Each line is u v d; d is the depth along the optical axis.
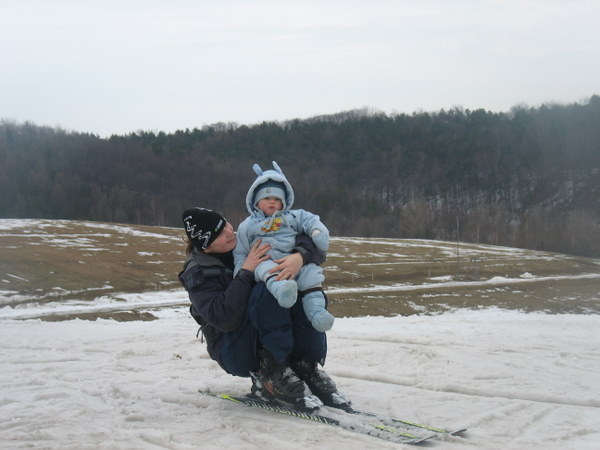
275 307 3.97
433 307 35.94
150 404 4.50
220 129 168.62
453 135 149.75
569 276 52.62
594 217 101.12
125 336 8.32
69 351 7.20
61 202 104.75
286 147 147.75
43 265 40.94
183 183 119.19
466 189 126.94
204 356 6.84
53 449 3.30
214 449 3.30
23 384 5.29
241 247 4.17
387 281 45.50
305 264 4.05
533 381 5.23
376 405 4.51
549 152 130.88
